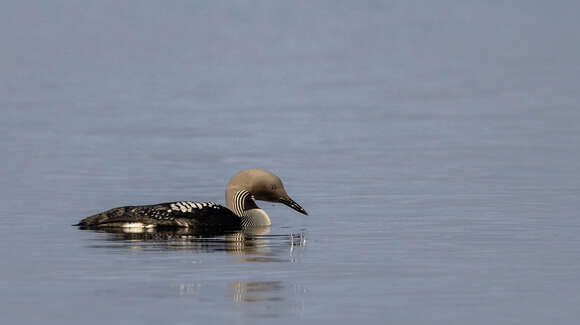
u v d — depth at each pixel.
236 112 32.88
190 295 10.80
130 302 10.53
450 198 17.77
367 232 14.68
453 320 9.94
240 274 11.75
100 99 36.72
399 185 19.31
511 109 33.03
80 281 11.43
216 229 14.94
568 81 42.06
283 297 10.73
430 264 12.35
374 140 26.20
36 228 14.86
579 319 9.95
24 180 19.83
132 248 13.32
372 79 45.09
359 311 10.22
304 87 41.66
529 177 20.08
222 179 20.30
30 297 10.75
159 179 20.20
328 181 19.94
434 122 30.02
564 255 12.80
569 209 16.50
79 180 19.94
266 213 16.34
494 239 13.97
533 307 10.35
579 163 21.89
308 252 13.12
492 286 11.20
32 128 28.39
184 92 39.66
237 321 9.87
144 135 27.09
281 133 27.64
